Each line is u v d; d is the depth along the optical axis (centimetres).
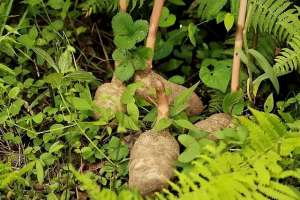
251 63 117
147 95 116
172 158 106
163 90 111
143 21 117
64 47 127
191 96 118
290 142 98
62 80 117
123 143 115
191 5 128
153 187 103
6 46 123
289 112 117
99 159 115
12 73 116
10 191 109
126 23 117
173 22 123
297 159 106
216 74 118
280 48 123
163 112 112
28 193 110
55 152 114
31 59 124
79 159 116
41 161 108
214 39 135
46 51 127
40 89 126
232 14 118
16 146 118
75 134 114
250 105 117
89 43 135
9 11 124
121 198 94
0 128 119
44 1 134
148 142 107
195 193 93
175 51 131
